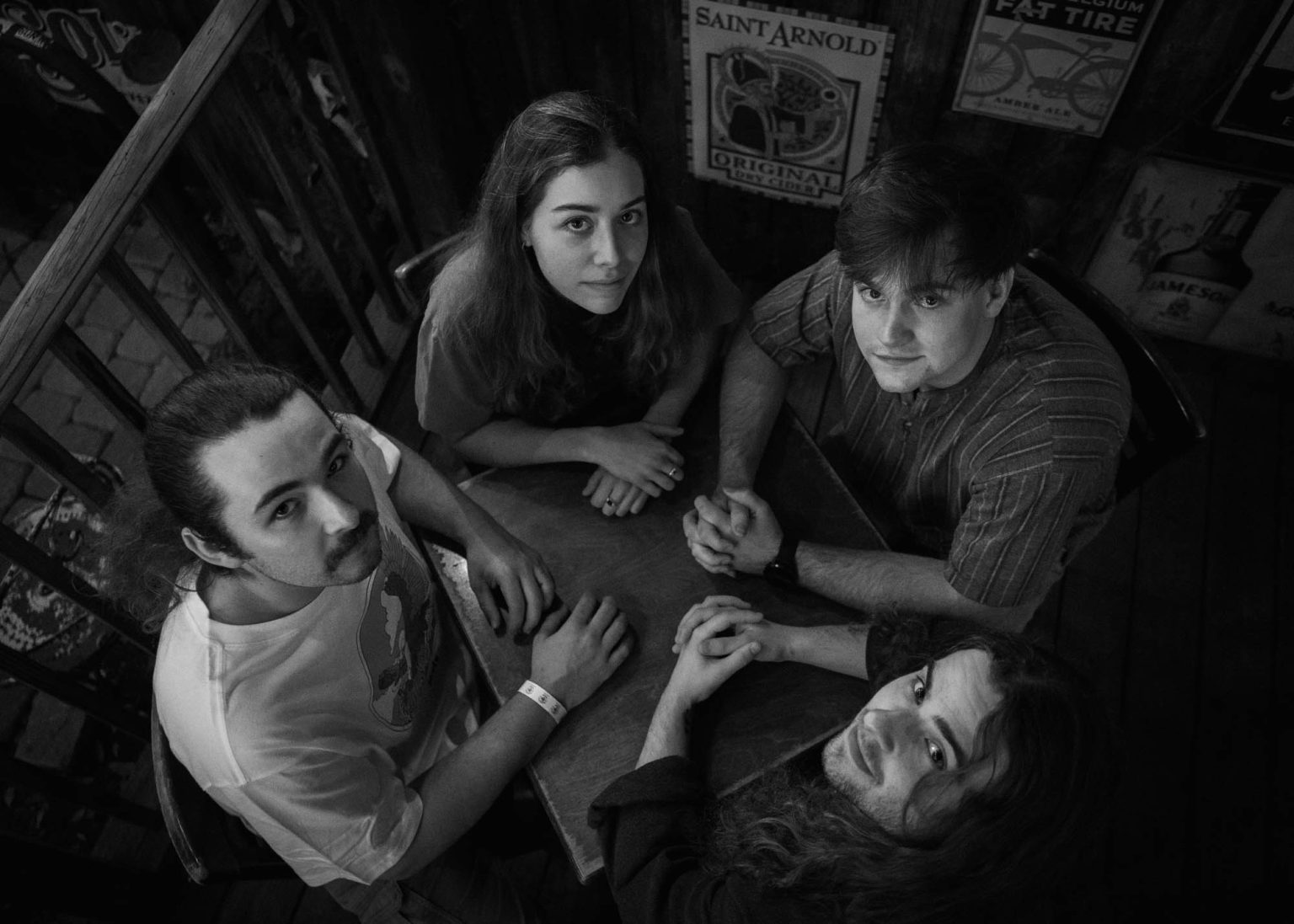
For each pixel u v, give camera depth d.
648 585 1.66
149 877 2.21
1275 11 1.93
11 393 1.49
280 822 1.35
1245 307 2.60
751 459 1.75
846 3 2.18
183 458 1.12
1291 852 2.20
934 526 1.81
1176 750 2.32
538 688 1.53
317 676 1.37
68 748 2.61
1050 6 2.04
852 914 1.25
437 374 1.75
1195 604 2.48
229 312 2.07
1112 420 1.45
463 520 1.70
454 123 2.62
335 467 1.21
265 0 1.78
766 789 1.43
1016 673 1.27
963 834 1.23
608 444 1.77
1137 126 2.23
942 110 2.37
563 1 2.36
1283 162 2.21
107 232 1.60
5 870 1.81
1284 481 2.61
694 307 1.82
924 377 1.39
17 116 3.35
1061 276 1.67
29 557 1.68
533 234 1.51
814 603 1.63
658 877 1.34
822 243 2.89
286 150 2.08
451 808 1.48
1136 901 2.17
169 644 1.31
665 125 2.66
